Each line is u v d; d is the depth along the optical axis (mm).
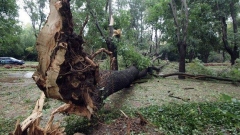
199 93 6223
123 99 5492
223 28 11344
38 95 6285
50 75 2385
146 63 8961
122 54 8625
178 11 11500
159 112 4188
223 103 4586
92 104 2977
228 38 11570
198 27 10930
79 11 8875
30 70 16484
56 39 2357
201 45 12625
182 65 9859
